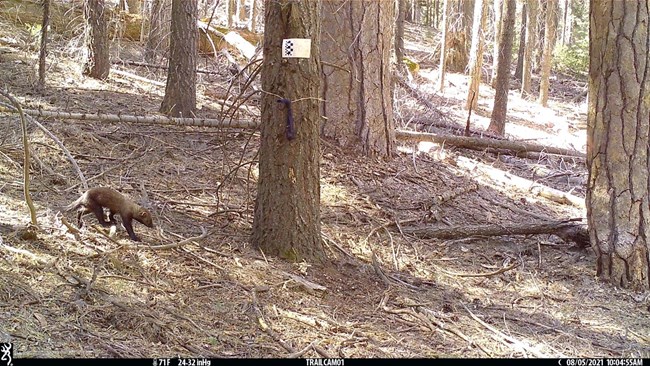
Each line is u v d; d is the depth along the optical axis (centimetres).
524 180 1123
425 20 4653
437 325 576
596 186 733
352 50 1035
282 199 642
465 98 2347
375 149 1055
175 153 920
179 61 1068
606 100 720
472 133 1496
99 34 1288
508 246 830
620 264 714
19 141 812
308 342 507
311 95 628
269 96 634
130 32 1875
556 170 1288
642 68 707
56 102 1035
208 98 1308
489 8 2738
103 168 802
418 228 826
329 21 1038
